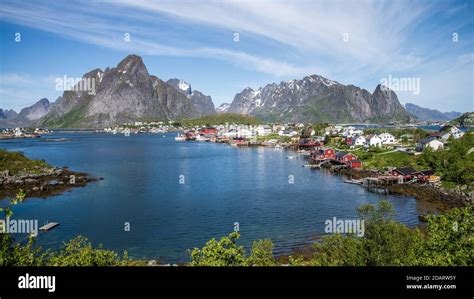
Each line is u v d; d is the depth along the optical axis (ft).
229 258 96.94
